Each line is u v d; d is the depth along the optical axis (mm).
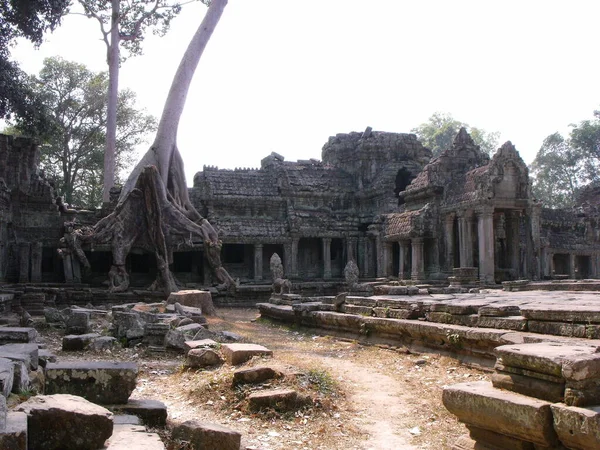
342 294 18922
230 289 35312
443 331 12797
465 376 11203
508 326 11727
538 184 83062
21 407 6027
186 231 34406
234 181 47969
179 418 8570
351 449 7449
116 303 31438
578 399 5605
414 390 10555
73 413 5934
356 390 10469
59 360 13141
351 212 49719
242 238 44000
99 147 61594
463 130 41531
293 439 7793
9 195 34469
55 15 32375
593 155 78750
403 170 50750
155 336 14875
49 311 19391
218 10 38719
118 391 8016
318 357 14023
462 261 37125
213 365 11953
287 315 21359
